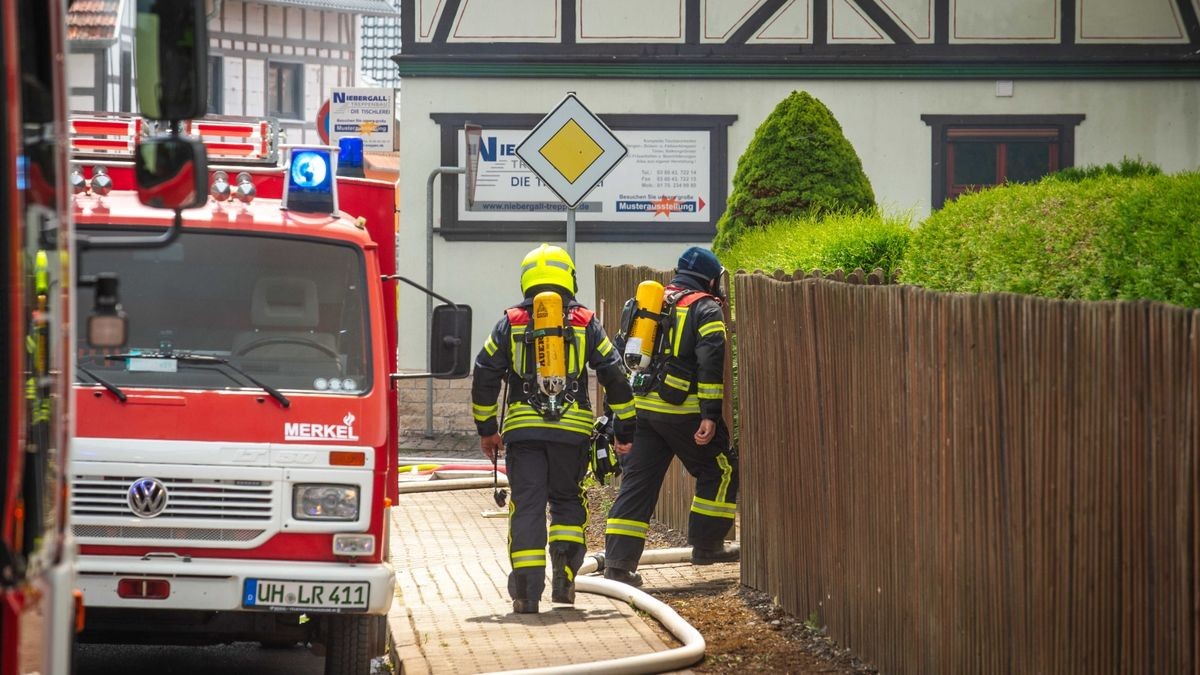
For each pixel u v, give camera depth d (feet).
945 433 38.06
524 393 53.78
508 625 51.44
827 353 47.06
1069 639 31.96
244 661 54.19
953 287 47.32
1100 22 120.26
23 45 24.67
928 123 120.78
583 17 119.96
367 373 44.93
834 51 120.57
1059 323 32.19
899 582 41.68
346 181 50.11
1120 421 29.89
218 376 44.29
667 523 73.51
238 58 258.98
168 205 31.63
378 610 43.29
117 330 30.40
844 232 68.03
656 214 120.98
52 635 24.18
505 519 79.36
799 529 50.78
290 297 45.55
